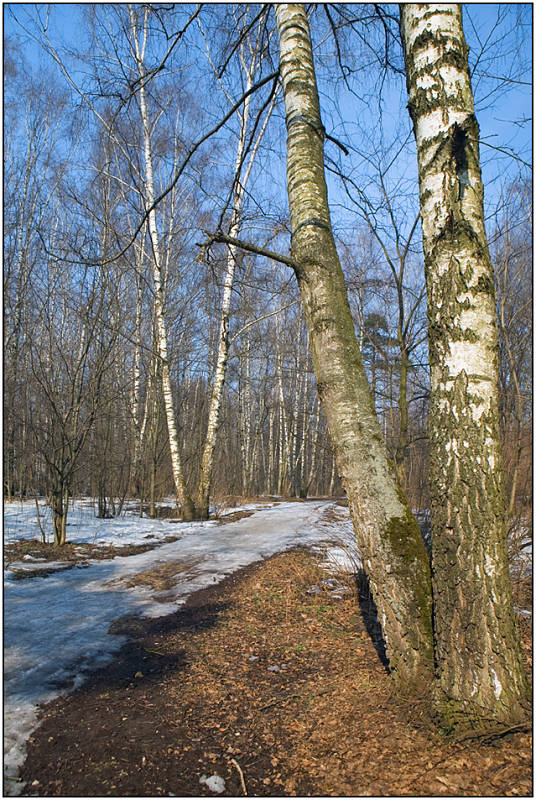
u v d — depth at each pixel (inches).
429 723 106.0
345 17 206.8
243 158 194.2
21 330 569.6
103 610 217.0
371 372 425.1
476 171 113.3
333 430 128.2
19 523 398.3
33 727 120.0
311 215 137.6
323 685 142.9
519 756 92.5
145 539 390.0
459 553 104.0
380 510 120.6
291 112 149.4
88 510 523.5
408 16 120.8
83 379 381.4
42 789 97.3
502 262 371.6
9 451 494.6
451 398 107.9
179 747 114.0
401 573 118.1
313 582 264.4
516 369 335.0
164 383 522.0
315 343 133.0
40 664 157.4
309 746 112.3
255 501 804.6
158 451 613.0
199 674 155.7
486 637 100.7
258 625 202.5
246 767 106.7
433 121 114.8
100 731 119.5
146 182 497.7
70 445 352.2
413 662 116.8
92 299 374.6
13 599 224.5
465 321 108.3
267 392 1114.1
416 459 435.5
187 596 242.5
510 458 249.4
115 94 221.9
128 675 154.0
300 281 137.7
